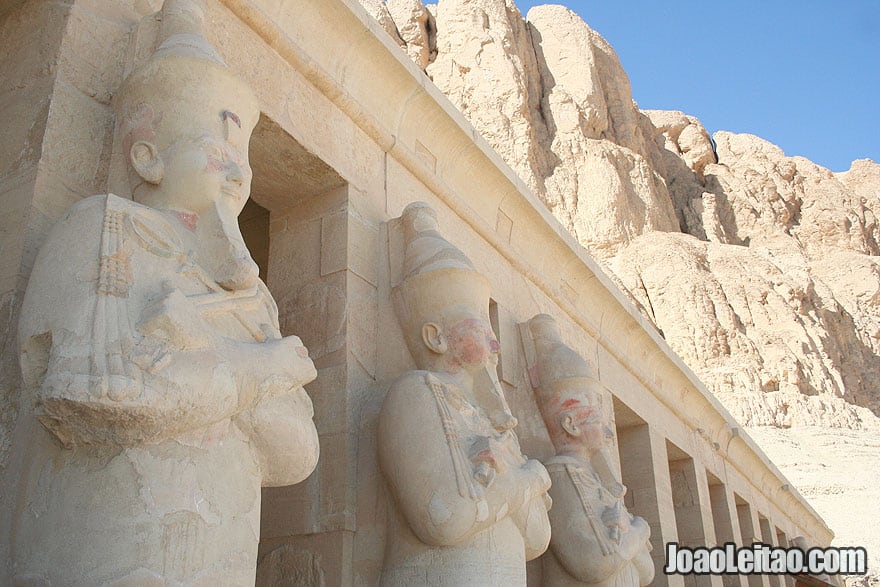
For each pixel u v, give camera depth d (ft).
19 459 8.00
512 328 18.90
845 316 100.53
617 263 96.02
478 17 110.52
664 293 90.94
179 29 10.50
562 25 118.52
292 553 12.49
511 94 103.35
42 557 7.11
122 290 7.67
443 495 11.14
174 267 8.45
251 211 18.20
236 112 9.98
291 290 14.57
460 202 18.02
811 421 77.61
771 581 35.50
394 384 12.42
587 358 22.97
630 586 15.87
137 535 7.17
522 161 98.94
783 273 100.89
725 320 88.33
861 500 62.23
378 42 15.30
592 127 110.11
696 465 29.37
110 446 7.42
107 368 7.07
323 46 14.83
